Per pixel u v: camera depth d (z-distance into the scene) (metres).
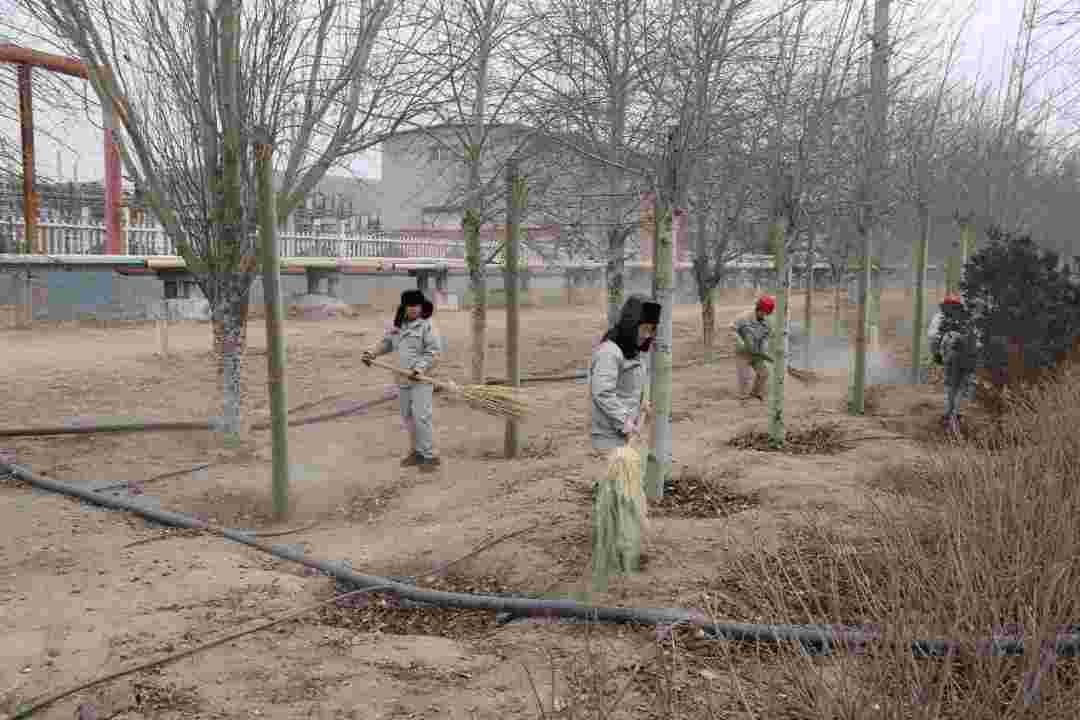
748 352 11.81
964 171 14.15
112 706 3.66
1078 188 15.80
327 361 14.78
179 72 8.38
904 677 2.91
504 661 4.05
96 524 6.38
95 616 4.59
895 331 21.95
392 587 5.02
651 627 4.36
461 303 30.28
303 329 19.48
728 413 10.91
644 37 7.33
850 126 10.11
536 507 6.45
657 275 6.50
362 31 8.55
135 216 20.66
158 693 3.77
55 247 18.91
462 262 29.23
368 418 10.69
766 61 7.81
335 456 8.70
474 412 10.98
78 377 12.00
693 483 7.13
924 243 13.32
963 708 2.86
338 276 24.61
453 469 8.10
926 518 4.95
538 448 8.95
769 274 39.09
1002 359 8.66
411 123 9.10
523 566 5.29
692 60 6.65
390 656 4.13
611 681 3.74
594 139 8.53
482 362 11.62
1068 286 8.81
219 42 8.12
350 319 22.80
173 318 19.83
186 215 8.64
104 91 8.21
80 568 5.38
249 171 8.44
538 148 10.01
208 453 8.56
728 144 7.90
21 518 6.46
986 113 14.23
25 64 15.46
